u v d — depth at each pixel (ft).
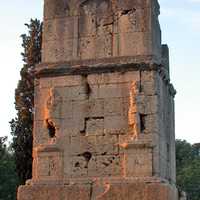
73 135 57.98
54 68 60.03
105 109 57.82
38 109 59.77
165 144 60.13
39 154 58.13
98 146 57.00
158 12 63.87
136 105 56.39
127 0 60.08
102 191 54.80
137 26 59.11
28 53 123.75
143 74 57.41
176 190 61.00
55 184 56.34
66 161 57.41
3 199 128.36
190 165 260.83
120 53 58.95
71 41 60.75
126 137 56.39
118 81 58.03
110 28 60.03
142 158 55.06
